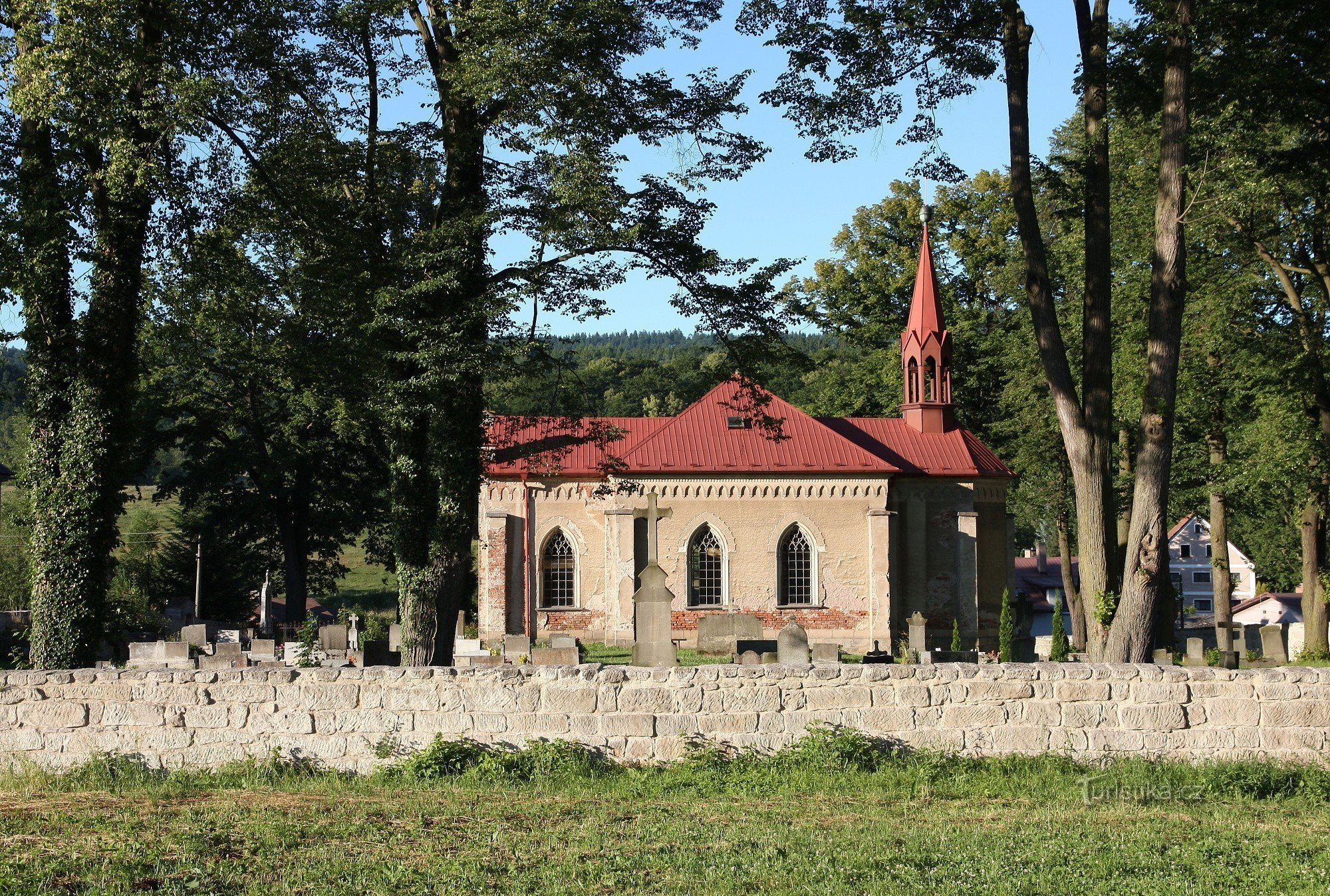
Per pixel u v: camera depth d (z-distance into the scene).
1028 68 21.33
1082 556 20.88
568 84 19.72
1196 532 87.19
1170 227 19.55
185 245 20.86
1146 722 15.84
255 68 20.81
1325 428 31.72
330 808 12.91
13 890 9.57
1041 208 23.72
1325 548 36.62
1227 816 13.12
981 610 48.09
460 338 20.19
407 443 22.45
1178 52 19.44
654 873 10.43
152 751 15.11
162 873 10.19
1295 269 30.91
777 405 47.47
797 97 21.94
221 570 57.22
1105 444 20.98
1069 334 40.91
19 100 18.14
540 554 46.38
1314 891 9.96
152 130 19.22
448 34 21.61
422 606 22.14
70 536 19.88
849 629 44.81
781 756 15.10
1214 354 35.34
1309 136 25.20
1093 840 11.72
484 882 10.05
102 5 18.03
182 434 50.78
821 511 45.28
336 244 21.14
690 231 21.97
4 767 14.80
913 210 58.75
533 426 23.31
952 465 47.34
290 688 15.27
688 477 45.09
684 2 21.56
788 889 9.95
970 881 10.20
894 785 14.38
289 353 22.75
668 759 15.33
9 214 18.53
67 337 20.00
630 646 44.19
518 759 14.86
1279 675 15.95
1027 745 15.74
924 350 48.97
